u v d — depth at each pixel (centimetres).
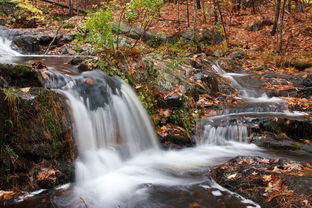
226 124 569
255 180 342
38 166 345
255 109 664
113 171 411
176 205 315
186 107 604
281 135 559
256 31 1530
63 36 1024
